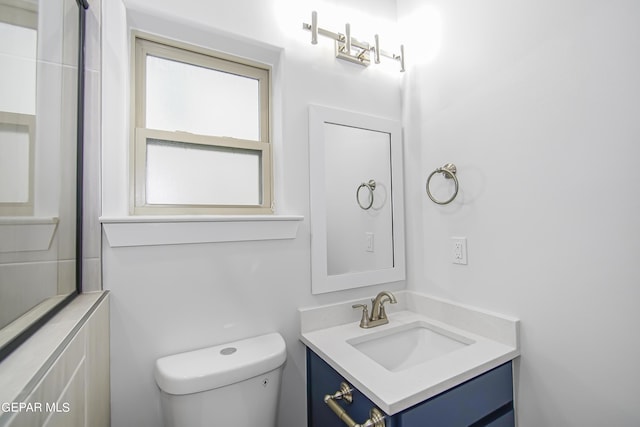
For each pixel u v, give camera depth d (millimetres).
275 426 967
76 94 829
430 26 1340
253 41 1118
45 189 655
